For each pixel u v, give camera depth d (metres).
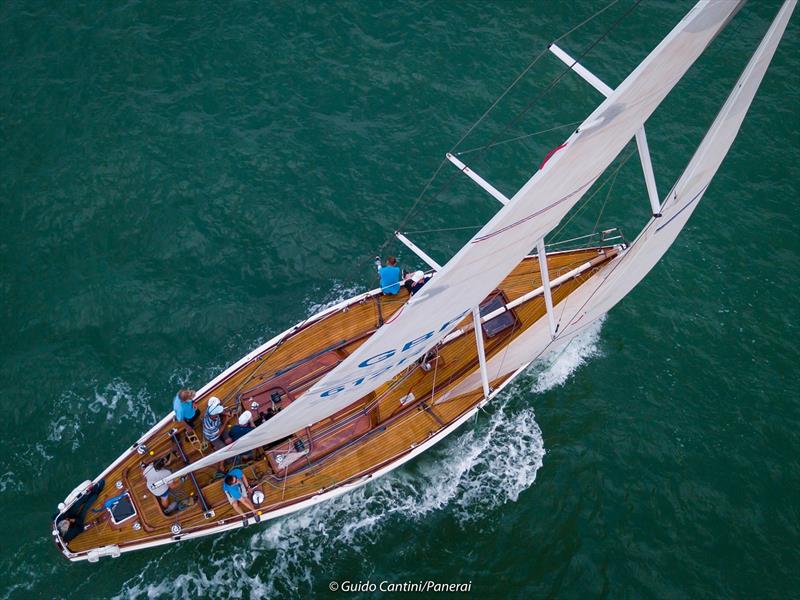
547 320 23.48
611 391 25.44
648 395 25.33
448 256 27.92
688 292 27.36
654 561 22.20
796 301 27.14
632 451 24.22
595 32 33.53
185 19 33.25
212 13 33.47
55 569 21.62
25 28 32.62
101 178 28.92
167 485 20.75
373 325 24.27
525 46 33.09
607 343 26.41
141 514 21.44
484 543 22.55
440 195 29.27
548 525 22.86
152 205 28.42
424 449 22.91
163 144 29.88
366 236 28.23
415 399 23.47
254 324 26.12
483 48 33.00
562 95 31.77
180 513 21.53
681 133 30.89
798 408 24.94
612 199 29.30
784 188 29.59
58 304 26.09
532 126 30.97
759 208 29.16
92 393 24.47
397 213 28.83
